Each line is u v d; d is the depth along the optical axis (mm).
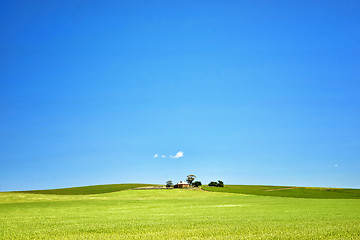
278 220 18953
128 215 25469
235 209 31141
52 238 12383
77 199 58438
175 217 22156
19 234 13625
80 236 12844
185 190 86250
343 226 15281
